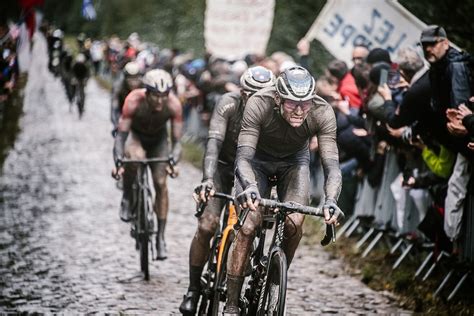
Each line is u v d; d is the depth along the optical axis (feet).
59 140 81.97
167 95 33.47
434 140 31.07
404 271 34.53
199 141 76.89
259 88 24.93
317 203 45.88
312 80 21.18
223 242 24.27
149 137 35.81
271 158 23.54
